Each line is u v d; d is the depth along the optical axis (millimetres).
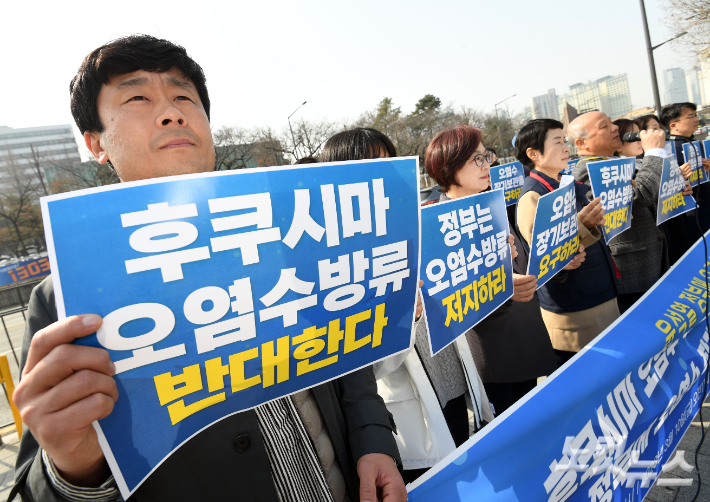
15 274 13945
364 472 980
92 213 660
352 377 1155
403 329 984
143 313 692
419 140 34312
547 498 1150
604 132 3072
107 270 667
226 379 780
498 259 1651
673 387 1729
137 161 865
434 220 1412
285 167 819
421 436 1548
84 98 881
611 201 2701
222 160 26750
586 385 1336
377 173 924
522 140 2523
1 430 3963
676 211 3598
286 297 821
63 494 677
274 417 957
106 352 644
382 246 936
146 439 709
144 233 691
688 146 4316
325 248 861
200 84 1011
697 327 2037
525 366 1909
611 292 2393
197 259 731
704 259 2533
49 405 592
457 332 1461
